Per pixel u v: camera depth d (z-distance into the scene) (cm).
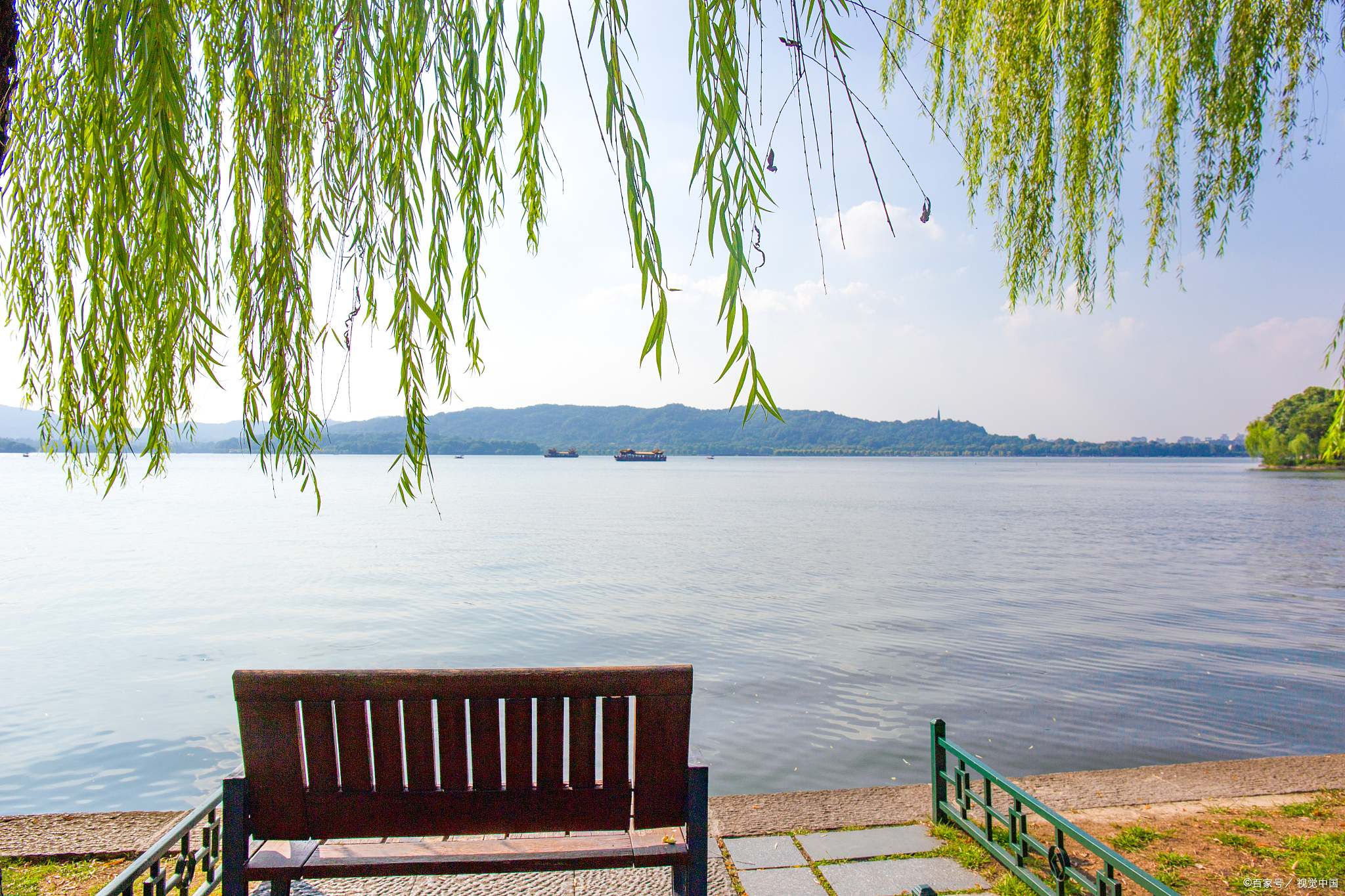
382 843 227
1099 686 970
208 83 230
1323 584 1880
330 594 1709
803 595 1706
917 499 6206
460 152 223
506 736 220
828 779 668
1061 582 1908
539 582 1905
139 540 2947
